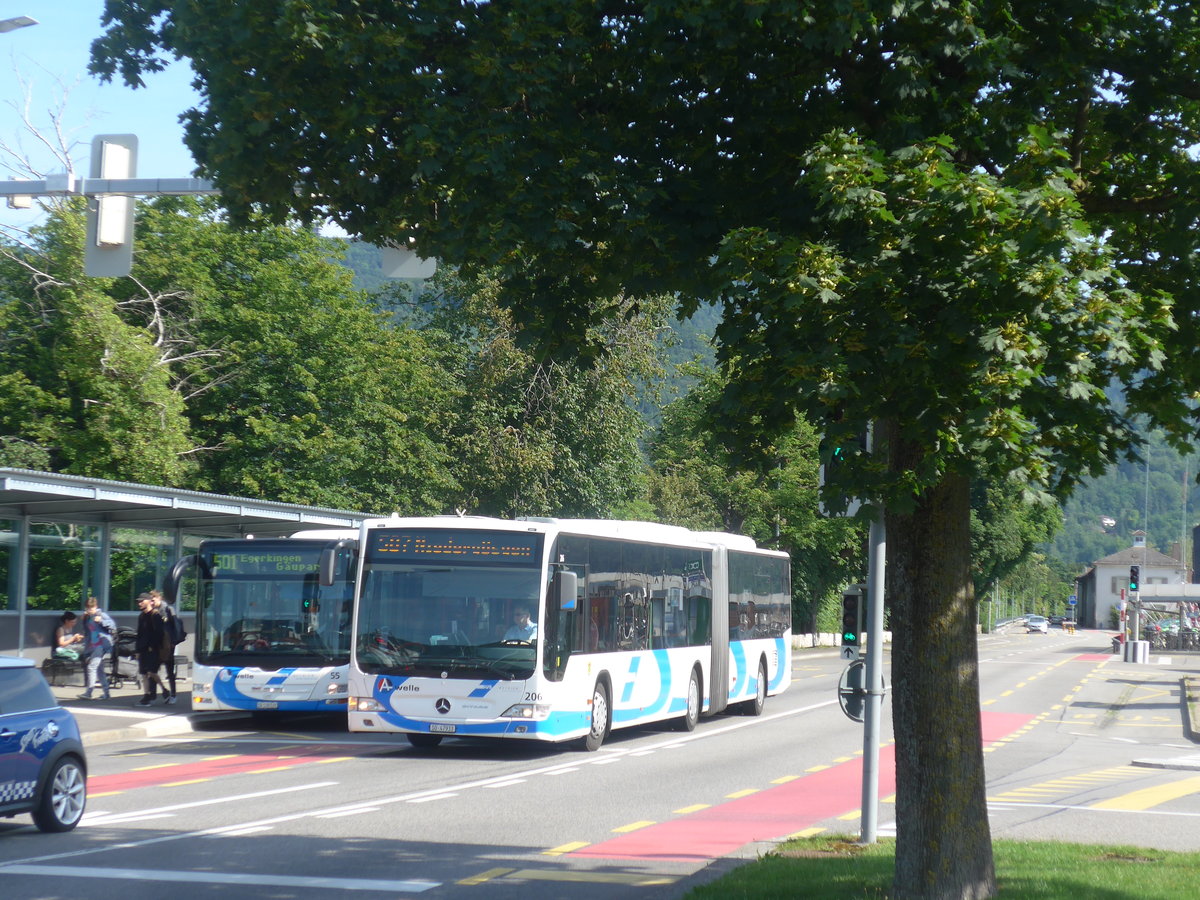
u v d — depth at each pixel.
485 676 19.22
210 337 45.53
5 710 11.95
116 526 32.00
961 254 6.84
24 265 39.59
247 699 23.41
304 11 7.72
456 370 51.66
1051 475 7.15
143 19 8.91
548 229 7.69
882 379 6.99
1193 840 13.38
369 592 19.78
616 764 19.28
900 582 8.57
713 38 7.51
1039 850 11.31
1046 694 42.38
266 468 44.28
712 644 27.02
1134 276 9.03
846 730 26.00
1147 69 8.51
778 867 10.10
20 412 40.22
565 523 20.70
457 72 8.09
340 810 14.07
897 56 7.59
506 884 10.16
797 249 6.94
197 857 11.15
